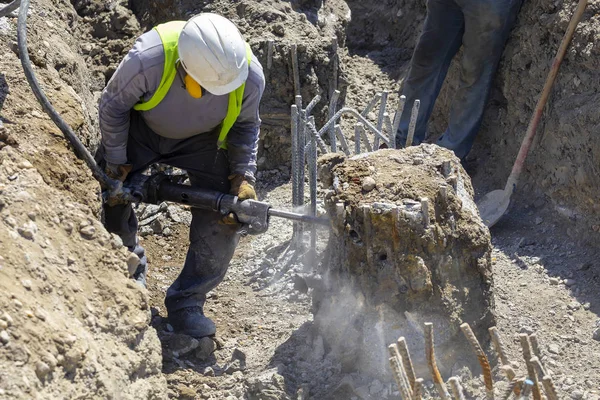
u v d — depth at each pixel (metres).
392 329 3.80
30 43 4.57
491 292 3.96
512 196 6.09
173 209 5.80
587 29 5.54
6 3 5.07
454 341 3.86
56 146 3.89
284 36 6.45
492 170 6.45
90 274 3.46
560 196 5.70
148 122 4.07
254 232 4.16
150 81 3.76
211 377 4.07
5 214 3.35
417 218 3.65
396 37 8.10
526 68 6.10
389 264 3.73
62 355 2.98
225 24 3.75
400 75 7.57
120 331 3.36
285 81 6.32
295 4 7.03
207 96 3.86
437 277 3.78
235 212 4.14
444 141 6.49
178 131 4.07
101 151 4.21
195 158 4.30
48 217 3.51
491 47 6.08
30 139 3.83
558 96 5.77
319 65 6.48
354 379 3.92
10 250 3.20
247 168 4.24
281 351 4.21
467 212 3.91
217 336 4.47
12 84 4.13
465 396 3.83
